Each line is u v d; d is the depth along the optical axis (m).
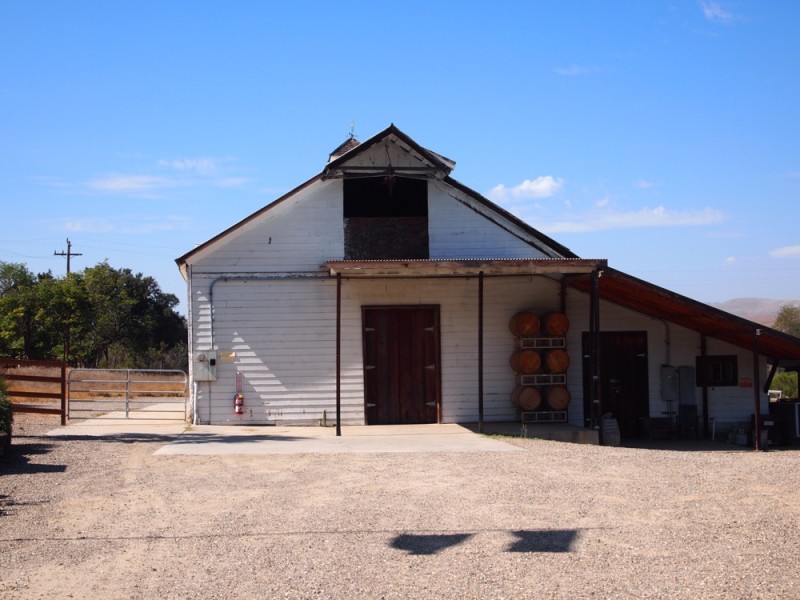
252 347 18.56
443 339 19.02
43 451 14.12
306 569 7.43
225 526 9.00
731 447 18.64
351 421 18.61
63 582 7.13
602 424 17.86
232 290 18.58
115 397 29.81
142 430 17.50
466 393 18.98
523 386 18.67
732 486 11.04
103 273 52.06
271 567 7.50
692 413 19.91
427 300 18.98
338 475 12.02
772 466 12.78
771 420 19.45
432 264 16.16
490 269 16.52
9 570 7.45
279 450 14.51
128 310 51.75
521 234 19.20
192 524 9.10
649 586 6.89
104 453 14.02
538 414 18.78
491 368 19.17
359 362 18.72
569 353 19.56
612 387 19.81
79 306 35.78
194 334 18.48
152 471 12.35
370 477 11.84
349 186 18.88
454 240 19.02
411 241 18.91
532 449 14.66
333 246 18.72
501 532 8.66
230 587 6.96
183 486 11.20
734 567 7.38
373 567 7.47
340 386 17.69
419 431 17.62
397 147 18.78
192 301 18.53
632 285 17.36
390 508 9.81
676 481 11.41
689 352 20.06
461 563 7.58
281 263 18.66
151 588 6.96
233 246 18.62
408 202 18.97
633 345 19.98
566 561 7.61
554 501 10.12
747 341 19.36
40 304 35.22
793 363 19.97
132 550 8.09
